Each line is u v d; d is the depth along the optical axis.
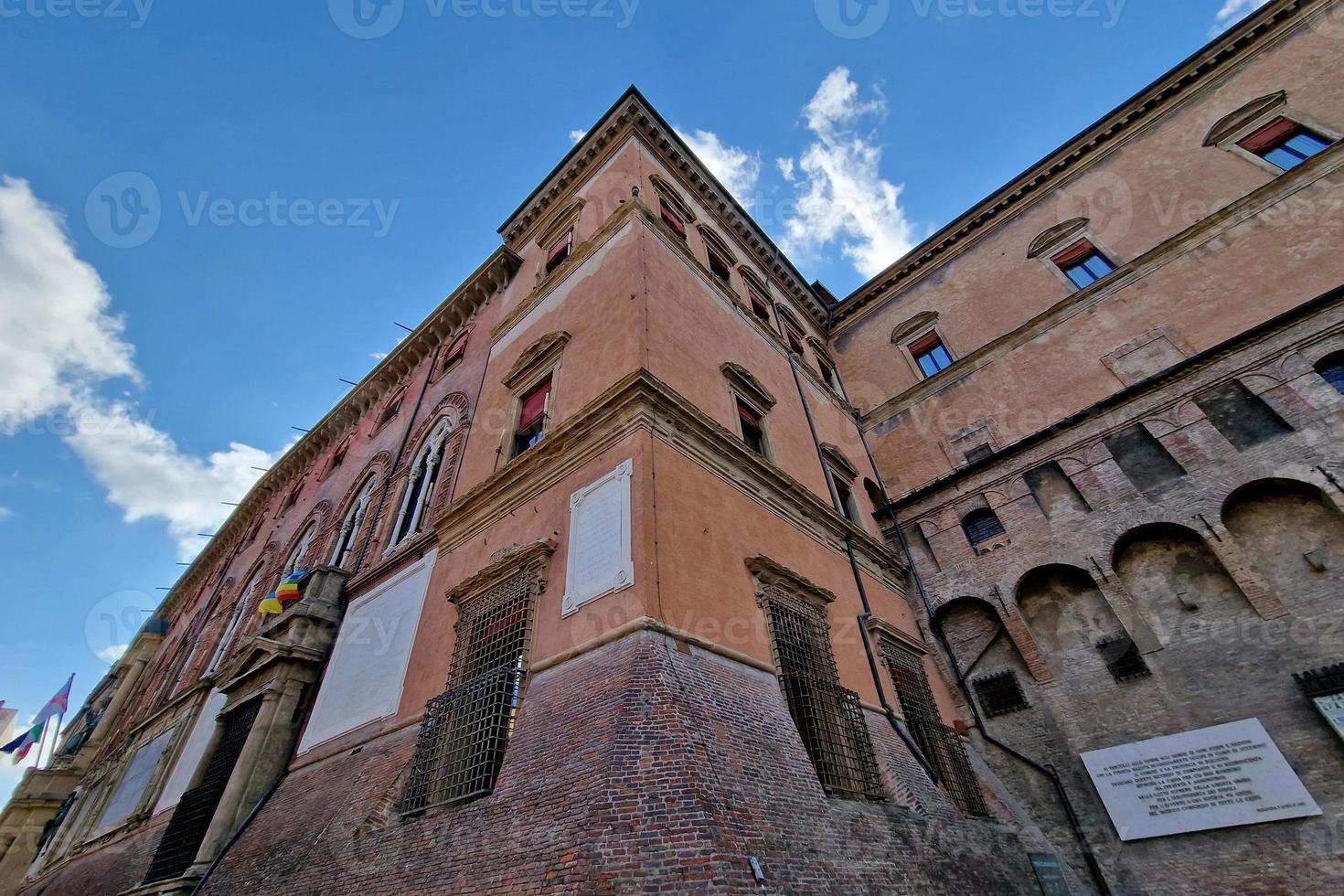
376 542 17.98
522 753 7.81
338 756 12.23
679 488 10.30
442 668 11.11
